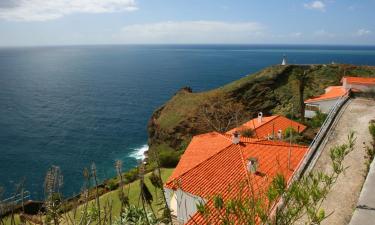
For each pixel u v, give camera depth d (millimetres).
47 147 72562
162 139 72125
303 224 9211
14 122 93375
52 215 6293
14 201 6449
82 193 6902
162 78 190625
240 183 6418
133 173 33594
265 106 74688
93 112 107250
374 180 10047
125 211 10406
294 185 5449
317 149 15922
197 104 75938
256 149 25359
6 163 62906
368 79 48719
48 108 112875
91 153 69188
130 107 115125
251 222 4855
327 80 80562
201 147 28125
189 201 20344
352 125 19766
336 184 12273
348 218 10422
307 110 55969
